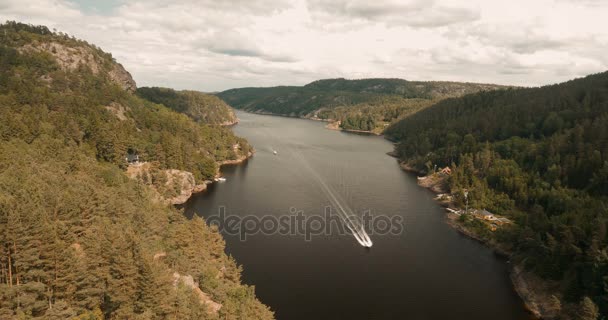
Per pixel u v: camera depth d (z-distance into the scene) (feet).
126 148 537.24
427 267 348.18
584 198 412.57
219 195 541.34
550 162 513.45
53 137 447.83
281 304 284.00
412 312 281.74
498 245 386.93
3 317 157.79
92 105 609.01
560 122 638.53
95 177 376.27
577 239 302.86
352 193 571.69
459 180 570.05
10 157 332.60
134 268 196.85
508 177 527.81
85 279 190.19
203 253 293.84
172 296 203.72
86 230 246.06
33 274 178.40
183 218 370.53
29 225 184.96
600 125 541.34
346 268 340.59
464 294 306.76
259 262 343.87
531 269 323.57
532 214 390.42
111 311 193.26
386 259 360.69
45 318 165.48
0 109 459.32
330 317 271.90
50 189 263.70
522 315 282.36
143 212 309.01
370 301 293.23
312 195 552.00
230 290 264.52
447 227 444.96
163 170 534.37
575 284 277.23
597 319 246.27
